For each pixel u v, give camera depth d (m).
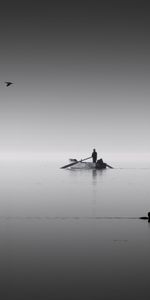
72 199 51.12
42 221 35.84
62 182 76.69
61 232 30.88
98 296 17.39
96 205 45.78
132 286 18.55
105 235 29.80
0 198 52.47
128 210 42.00
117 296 17.39
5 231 31.28
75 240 27.97
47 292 17.84
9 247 25.84
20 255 23.81
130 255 23.83
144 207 44.12
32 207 44.31
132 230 31.75
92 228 32.69
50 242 27.36
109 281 19.22
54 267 21.42
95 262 22.38
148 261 22.55
